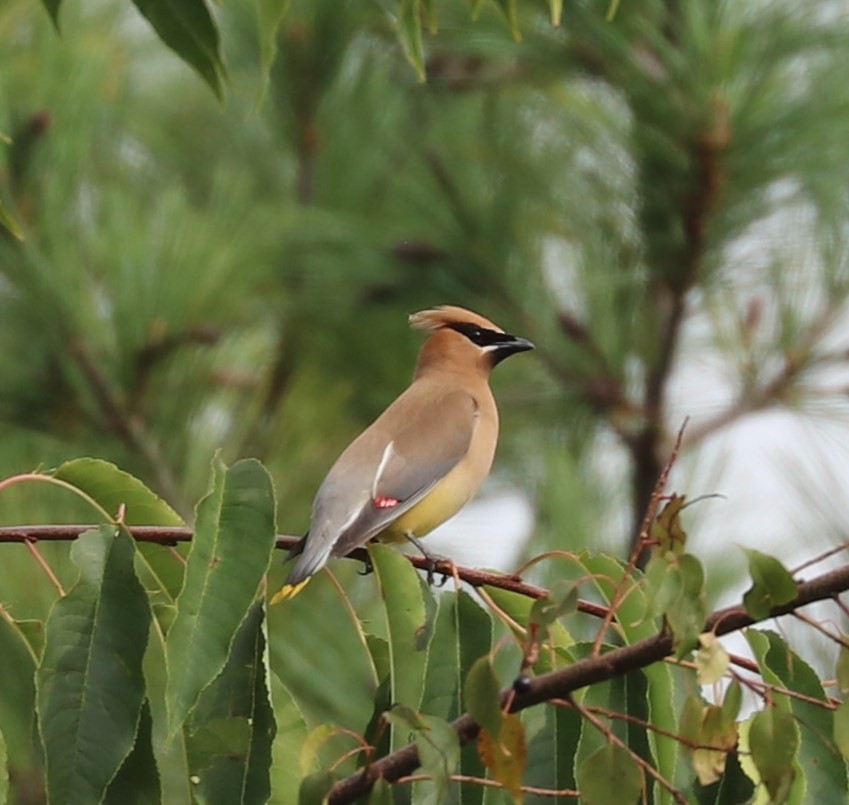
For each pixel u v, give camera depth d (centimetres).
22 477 672
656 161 1255
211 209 1331
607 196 1312
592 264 1331
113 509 681
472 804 628
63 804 586
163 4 602
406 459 941
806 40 1222
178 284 1197
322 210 1394
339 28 1423
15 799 1093
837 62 1233
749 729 571
